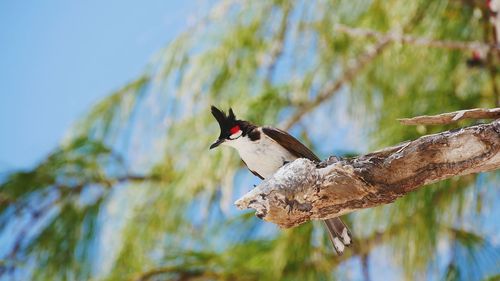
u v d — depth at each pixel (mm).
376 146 8148
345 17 9117
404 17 8891
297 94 9062
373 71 8984
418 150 5309
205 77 9195
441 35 8609
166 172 9250
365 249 8078
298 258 8008
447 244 8117
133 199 9297
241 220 8680
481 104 8219
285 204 5484
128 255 8891
